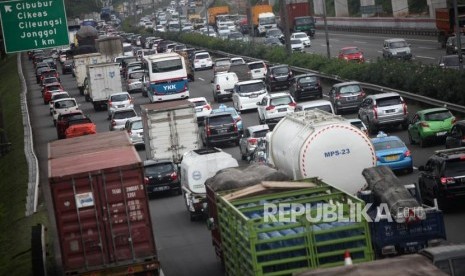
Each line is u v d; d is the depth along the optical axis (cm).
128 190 2489
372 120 5256
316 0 16012
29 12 4362
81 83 9431
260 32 14512
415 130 4759
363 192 2583
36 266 2720
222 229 2531
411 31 11056
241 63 9325
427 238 2378
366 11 12888
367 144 2906
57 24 4397
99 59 9506
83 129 6347
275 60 9369
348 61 7712
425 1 12356
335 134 2895
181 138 4844
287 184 2548
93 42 12731
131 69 9325
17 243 3525
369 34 12200
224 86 7594
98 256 2484
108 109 7362
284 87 7738
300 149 2905
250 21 12325
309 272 1470
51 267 2939
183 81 7619
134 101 8325
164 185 4278
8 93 10356
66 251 2475
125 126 6038
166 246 3262
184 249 3178
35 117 8062
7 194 4681
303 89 6881
